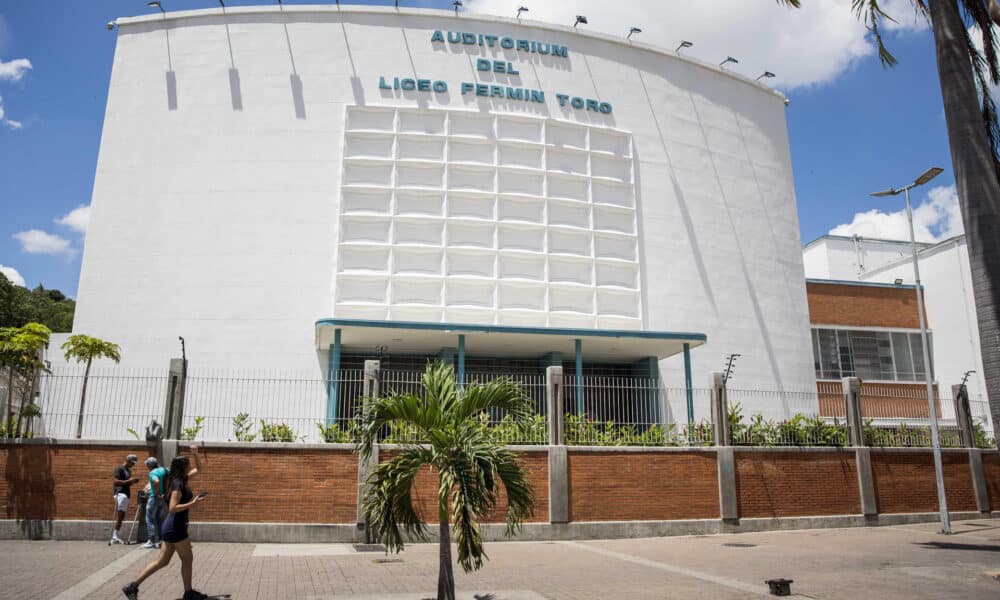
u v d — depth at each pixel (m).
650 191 28.98
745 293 29.83
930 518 19.73
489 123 27.33
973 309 34.31
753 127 32.22
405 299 25.33
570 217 27.53
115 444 15.02
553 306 26.56
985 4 14.05
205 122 26.09
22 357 16.17
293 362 24.38
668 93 30.33
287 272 25.03
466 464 8.69
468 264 26.12
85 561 11.84
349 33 27.12
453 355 24.47
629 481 16.78
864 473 19.09
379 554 13.38
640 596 9.52
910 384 34.09
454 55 27.64
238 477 15.10
